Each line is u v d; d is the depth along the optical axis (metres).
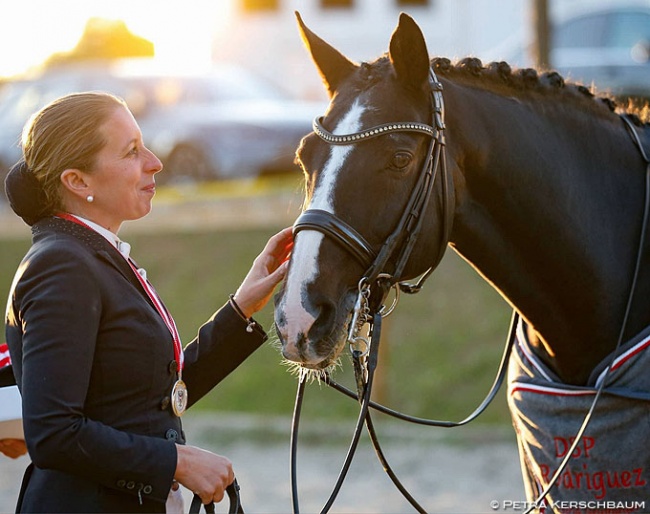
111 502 3.92
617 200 4.98
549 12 14.09
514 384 5.06
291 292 4.18
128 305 3.96
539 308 4.89
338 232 4.24
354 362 4.50
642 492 4.64
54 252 3.89
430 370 13.52
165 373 4.03
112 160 4.08
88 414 3.93
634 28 18.70
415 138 4.42
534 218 4.77
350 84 4.63
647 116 5.53
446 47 35.66
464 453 11.46
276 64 35.53
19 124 20.42
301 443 12.21
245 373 14.33
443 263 15.64
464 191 4.69
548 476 4.87
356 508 9.74
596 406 4.70
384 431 12.30
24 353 3.79
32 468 4.09
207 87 19.92
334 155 4.36
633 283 4.83
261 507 9.86
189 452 3.93
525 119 4.85
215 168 18.80
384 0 35.88
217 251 16.64
